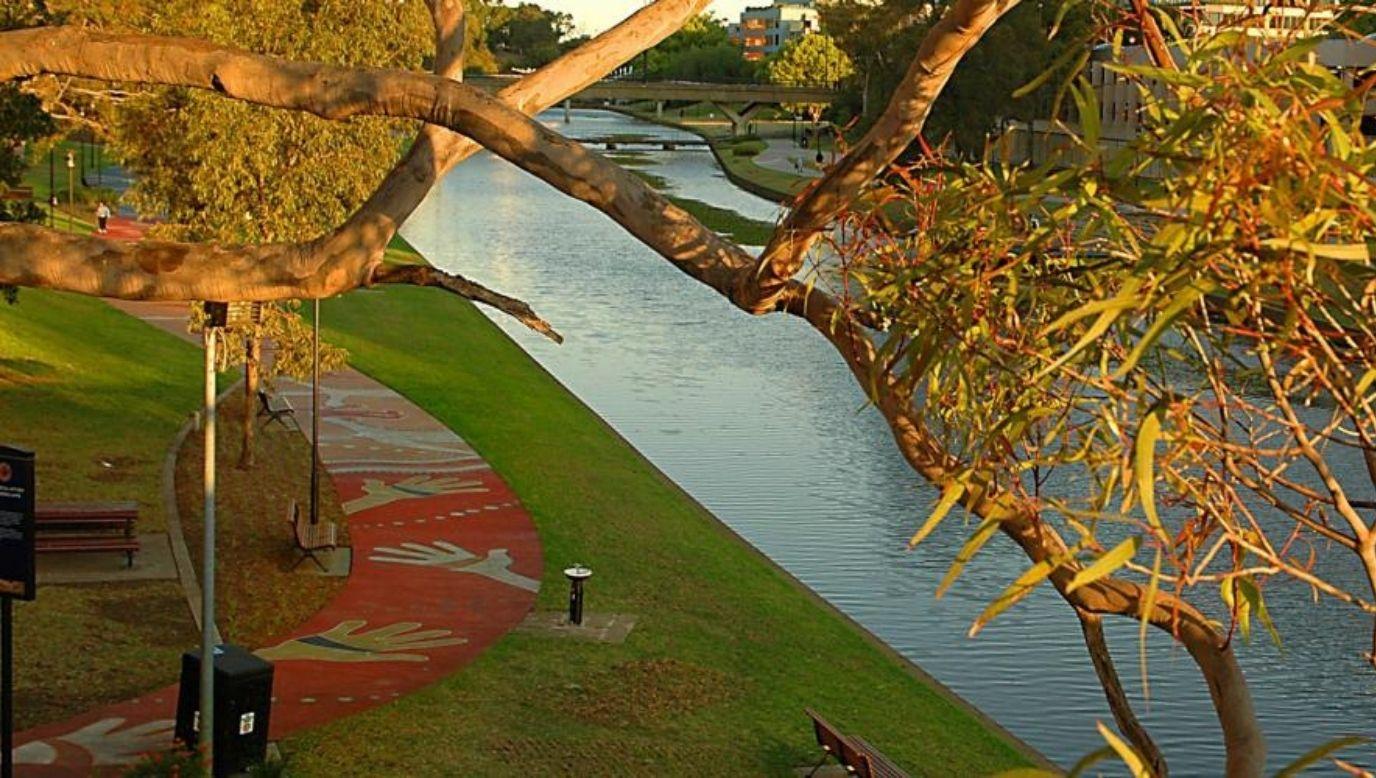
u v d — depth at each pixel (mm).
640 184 4902
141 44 5266
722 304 53938
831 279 5074
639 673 18766
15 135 24875
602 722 17203
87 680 17156
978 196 3891
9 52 5254
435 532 24688
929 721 18109
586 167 4883
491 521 25531
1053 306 4008
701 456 32844
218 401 31391
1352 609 22000
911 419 4309
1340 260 3203
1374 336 3309
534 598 21578
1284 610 22031
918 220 4152
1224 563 16812
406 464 29000
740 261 4785
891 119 4238
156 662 17922
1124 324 3576
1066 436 3951
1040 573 3549
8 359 30781
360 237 5516
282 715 16828
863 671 19734
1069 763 17516
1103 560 3406
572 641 19875
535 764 15883
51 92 24000
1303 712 18922
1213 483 3643
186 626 19250
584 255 66000
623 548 24547
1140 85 3883
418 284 5699
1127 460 3500
